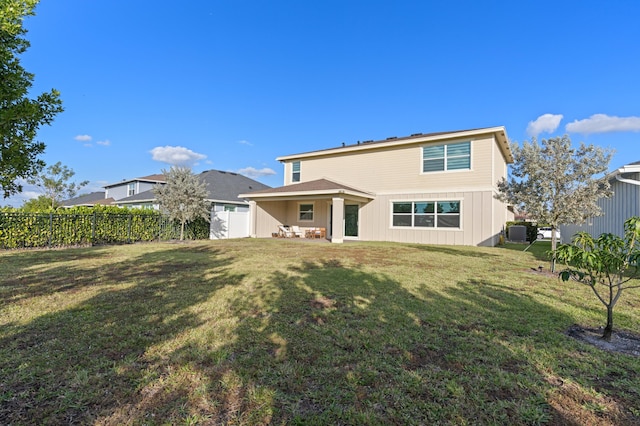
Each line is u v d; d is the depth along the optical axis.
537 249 12.91
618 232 10.12
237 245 13.90
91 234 13.80
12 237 11.74
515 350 3.06
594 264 3.23
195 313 4.13
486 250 12.30
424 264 8.47
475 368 2.70
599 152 7.34
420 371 2.64
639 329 3.70
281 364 2.74
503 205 17.91
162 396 2.26
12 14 4.39
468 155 14.71
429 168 15.71
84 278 6.37
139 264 8.23
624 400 2.26
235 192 24.62
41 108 4.82
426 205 15.70
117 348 3.04
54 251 11.09
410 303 4.66
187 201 15.95
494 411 2.12
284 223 21.39
